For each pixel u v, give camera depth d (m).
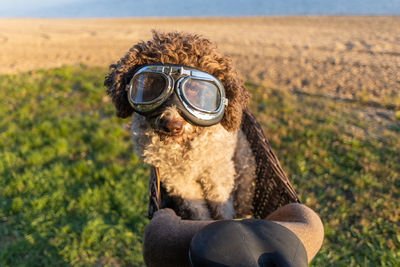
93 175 1.47
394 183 1.33
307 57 3.53
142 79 0.52
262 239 0.31
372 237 1.06
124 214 1.23
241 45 4.39
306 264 0.32
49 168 1.55
